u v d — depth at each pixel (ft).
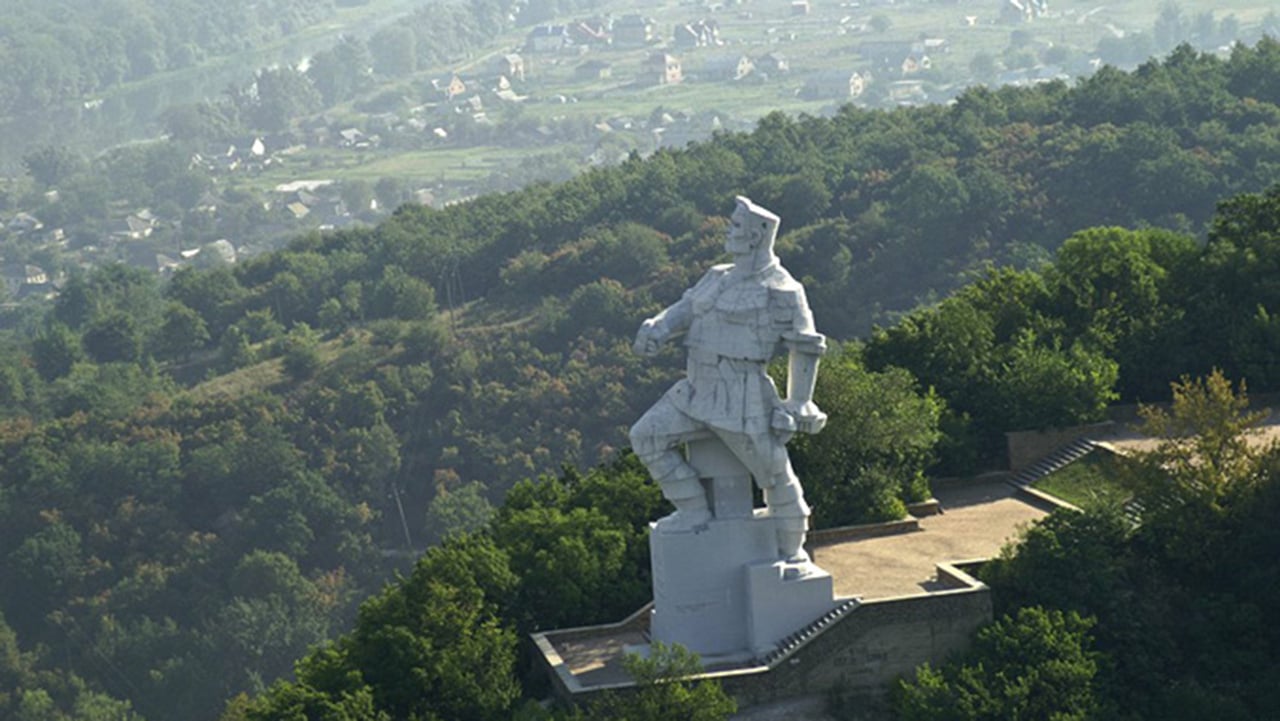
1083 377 530.68
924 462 511.40
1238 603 409.90
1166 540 423.64
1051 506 494.18
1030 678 375.66
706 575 401.70
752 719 387.96
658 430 398.21
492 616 427.74
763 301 389.19
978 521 485.97
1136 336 553.64
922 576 433.89
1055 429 528.63
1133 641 399.44
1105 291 569.64
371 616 423.23
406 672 405.18
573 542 452.76
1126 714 385.70
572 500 495.41
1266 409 479.41
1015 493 511.81
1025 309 570.05
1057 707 374.84
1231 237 572.10
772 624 400.26
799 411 393.50
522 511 484.33
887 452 492.95
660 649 384.06
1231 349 537.24
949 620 401.29
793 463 487.61
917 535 474.90
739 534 402.11
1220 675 396.37
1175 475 429.79
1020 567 412.57
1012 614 407.03
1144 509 434.30
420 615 416.46
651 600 455.22
